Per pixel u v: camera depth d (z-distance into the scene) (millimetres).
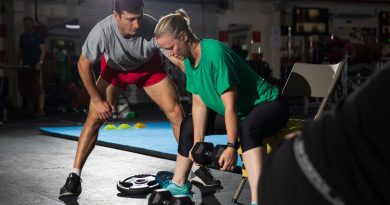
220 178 4035
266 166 1312
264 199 1276
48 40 14625
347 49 10047
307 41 17172
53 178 4176
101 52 3365
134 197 3459
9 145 6258
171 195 2756
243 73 2648
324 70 3281
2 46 14000
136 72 3580
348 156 1099
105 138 6449
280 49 16859
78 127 8055
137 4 3156
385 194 1067
